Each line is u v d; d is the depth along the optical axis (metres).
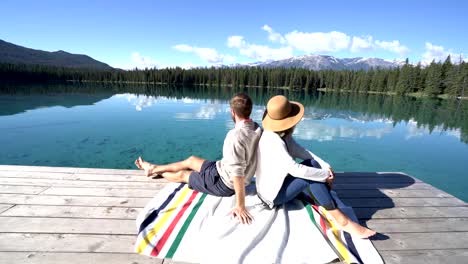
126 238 2.01
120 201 2.57
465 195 5.85
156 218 2.18
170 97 28.69
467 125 14.94
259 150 2.15
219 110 18.03
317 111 19.56
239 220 2.10
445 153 8.96
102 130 10.86
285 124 2.13
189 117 14.73
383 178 3.36
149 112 16.20
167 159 7.53
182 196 2.51
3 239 1.93
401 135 11.57
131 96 28.11
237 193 2.08
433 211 2.58
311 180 2.10
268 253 1.82
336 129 12.46
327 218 2.25
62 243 1.93
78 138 9.47
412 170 7.30
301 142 9.95
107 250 1.88
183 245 1.87
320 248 1.89
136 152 8.09
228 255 1.79
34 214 2.29
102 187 2.86
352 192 2.96
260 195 2.25
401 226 2.31
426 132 12.42
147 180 3.07
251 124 2.17
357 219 2.34
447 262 1.88
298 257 1.81
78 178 3.06
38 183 2.89
